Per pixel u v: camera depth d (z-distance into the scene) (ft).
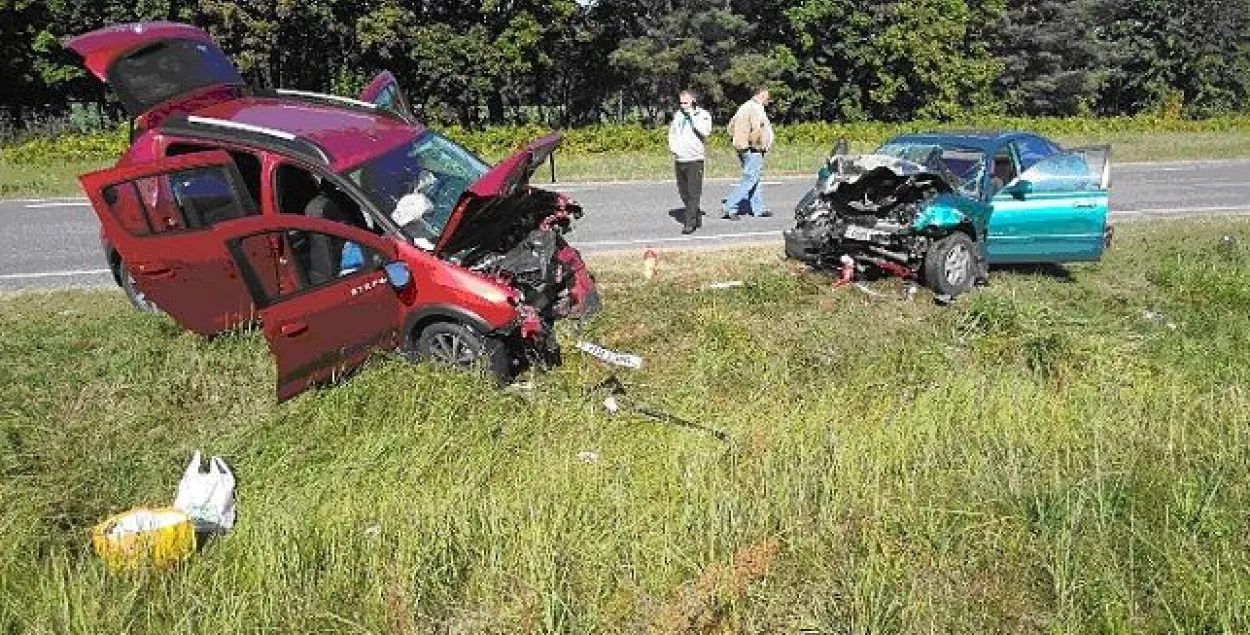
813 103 149.48
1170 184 68.80
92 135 76.54
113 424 23.77
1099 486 19.99
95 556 18.45
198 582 17.48
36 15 111.65
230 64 31.37
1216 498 20.45
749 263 38.32
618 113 154.10
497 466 21.91
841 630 16.57
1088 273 39.60
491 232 27.86
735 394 27.07
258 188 27.07
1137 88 177.78
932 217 33.55
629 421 24.49
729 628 16.83
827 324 31.60
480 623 16.72
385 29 120.47
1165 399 25.73
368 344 24.89
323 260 25.62
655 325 30.73
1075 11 162.30
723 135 95.66
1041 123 121.90
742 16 140.36
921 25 145.28
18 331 27.66
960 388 25.81
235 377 25.54
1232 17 173.06
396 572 17.79
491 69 129.39
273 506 19.92
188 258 25.23
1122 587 17.25
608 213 50.21
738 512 19.61
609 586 17.75
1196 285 37.01
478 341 25.44
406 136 29.37
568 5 131.13
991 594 17.65
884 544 18.72
